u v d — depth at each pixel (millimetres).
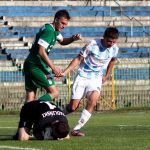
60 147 25375
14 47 83125
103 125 44969
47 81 31969
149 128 39625
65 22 32219
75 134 32125
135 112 68188
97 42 33219
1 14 89250
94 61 33281
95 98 33219
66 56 84062
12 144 27016
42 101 28875
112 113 67000
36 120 28266
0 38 85062
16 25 88312
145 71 79938
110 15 94375
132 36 91312
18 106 72062
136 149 24703
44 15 90812
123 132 35406
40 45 31422
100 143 27188
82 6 93938
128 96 76438
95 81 33500
